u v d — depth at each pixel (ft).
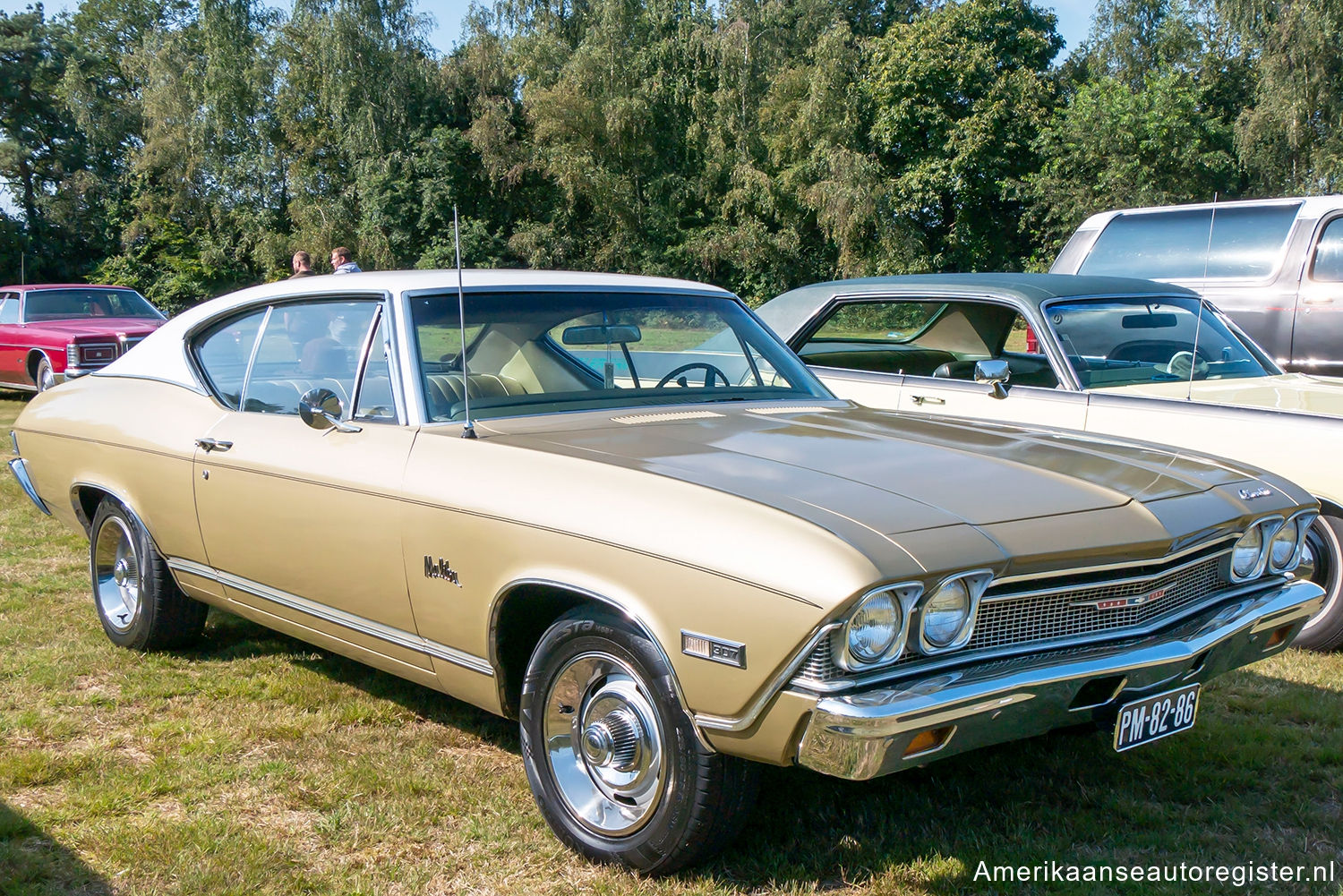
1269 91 115.24
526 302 11.99
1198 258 27.53
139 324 44.78
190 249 152.35
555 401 11.34
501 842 9.45
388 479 10.38
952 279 19.52
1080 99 125.80
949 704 7.43
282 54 147.02
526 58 143.64
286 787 10.62
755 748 7.80
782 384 13.06
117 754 11.46
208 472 12.57
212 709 12.80
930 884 8.81
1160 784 10.78
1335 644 14.74
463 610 9.72
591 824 9.03
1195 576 9.37
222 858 9.11
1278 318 25.85
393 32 143.02
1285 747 11.67
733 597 7.72
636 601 8.30
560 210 143.95
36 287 46.44
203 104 150.92
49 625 15.93
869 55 147.43
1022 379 18.38
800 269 138.31
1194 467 10.21
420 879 8.86
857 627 7.38
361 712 12.62
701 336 12.98
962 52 134.82
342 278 12.35
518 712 9.98
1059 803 10.30
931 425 11.38
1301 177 115.55
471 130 139.33
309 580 11.44
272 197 150.10
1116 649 8.44
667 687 8.23
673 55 143.02
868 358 20.68
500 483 9.48
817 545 7.55
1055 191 126.11
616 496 8.72
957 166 130.31
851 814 10.05
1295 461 14.57
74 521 15.58
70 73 171.53
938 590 7.65
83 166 178.70
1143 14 138.41
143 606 14.25
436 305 11.43
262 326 13.03
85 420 14.89
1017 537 8.09
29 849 9.35
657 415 11.35
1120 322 18.43
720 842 8.47
